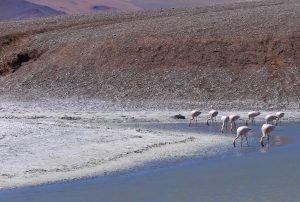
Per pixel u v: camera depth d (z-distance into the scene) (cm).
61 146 8131
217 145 8806
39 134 8962
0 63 18850
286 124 11881
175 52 17112
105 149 8062
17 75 17588
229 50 17000
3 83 17225
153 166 7150
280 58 16612
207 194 5847
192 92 15500
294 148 8588
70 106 14750
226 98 15188
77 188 6038
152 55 17150
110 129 10175
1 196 5712
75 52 18062
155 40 17750
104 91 15988
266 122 11269
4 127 9544
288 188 6097
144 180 6412
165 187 6112
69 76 16900
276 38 17262
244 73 16100
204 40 17450
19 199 5600
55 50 18638
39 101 15688
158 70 16525
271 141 9325
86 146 8212
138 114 13275
